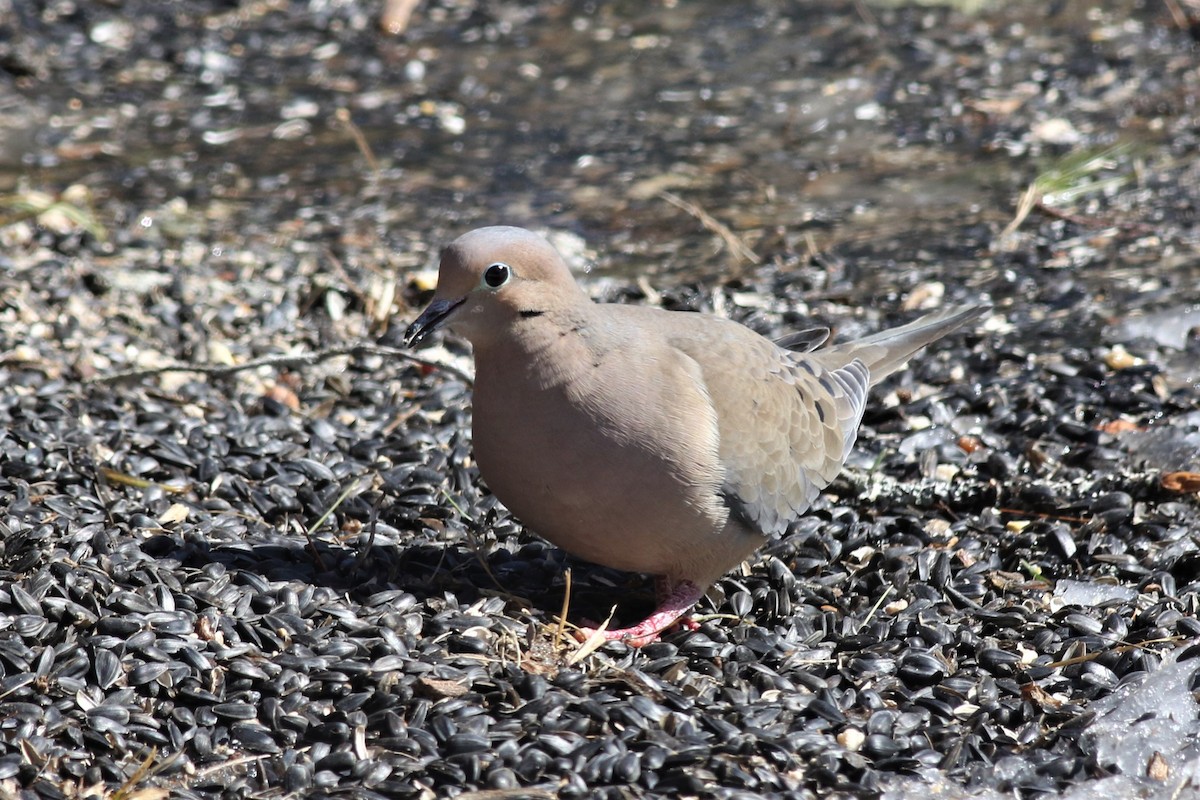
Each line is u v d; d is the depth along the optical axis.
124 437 10.92
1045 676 8.53
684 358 8.67
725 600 9.37
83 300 13.48
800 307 14.05
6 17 21.11
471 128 18.97
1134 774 7.79
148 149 18.02
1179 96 18.58
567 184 17.30
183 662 8.23
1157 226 15.30
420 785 7.51
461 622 8.67
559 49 21.48
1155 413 11.74
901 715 8.14
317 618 8.72
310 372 12.63
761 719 8.00
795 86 19.92
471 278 8.13
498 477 8.55
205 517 9.97
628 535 8.48
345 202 16.66
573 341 8.27
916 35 21.30
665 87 20.12
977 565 9.77
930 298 14.10
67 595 8.62
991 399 11.96
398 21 22.09
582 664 8.44
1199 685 8.34
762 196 16.86
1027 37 20.95
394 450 11.22
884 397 12.21
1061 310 13.65
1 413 11.22
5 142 18.02
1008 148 17.70
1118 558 9.80
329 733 7.83
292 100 19.70
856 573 9.75
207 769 7.68
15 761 7.57
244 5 22.50
